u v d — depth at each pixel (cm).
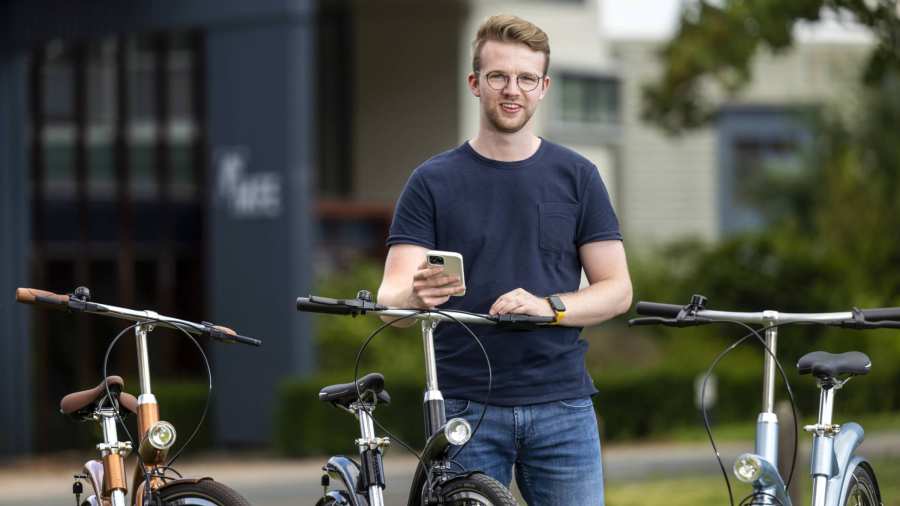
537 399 630
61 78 2531
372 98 3089
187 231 2577
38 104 2511
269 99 2211
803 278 2684
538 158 643
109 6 2323
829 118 3291
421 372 2311
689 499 1400
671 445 2356
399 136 3066
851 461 661
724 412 2588
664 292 2811
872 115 3070
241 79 2234
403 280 634
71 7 2356
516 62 625
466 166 641
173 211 2570
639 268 2917
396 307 618
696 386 2548
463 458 633
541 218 637
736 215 4059
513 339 630
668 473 1853
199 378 2497
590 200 645
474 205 638
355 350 2481
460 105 3027
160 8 2283
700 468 1908
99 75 2548
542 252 637
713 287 2753
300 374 2216
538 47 631
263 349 2234
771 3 1471
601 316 631
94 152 2542
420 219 641
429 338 616
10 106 2412
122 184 2541
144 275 2558
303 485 1825
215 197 2270
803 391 2514
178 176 2584
